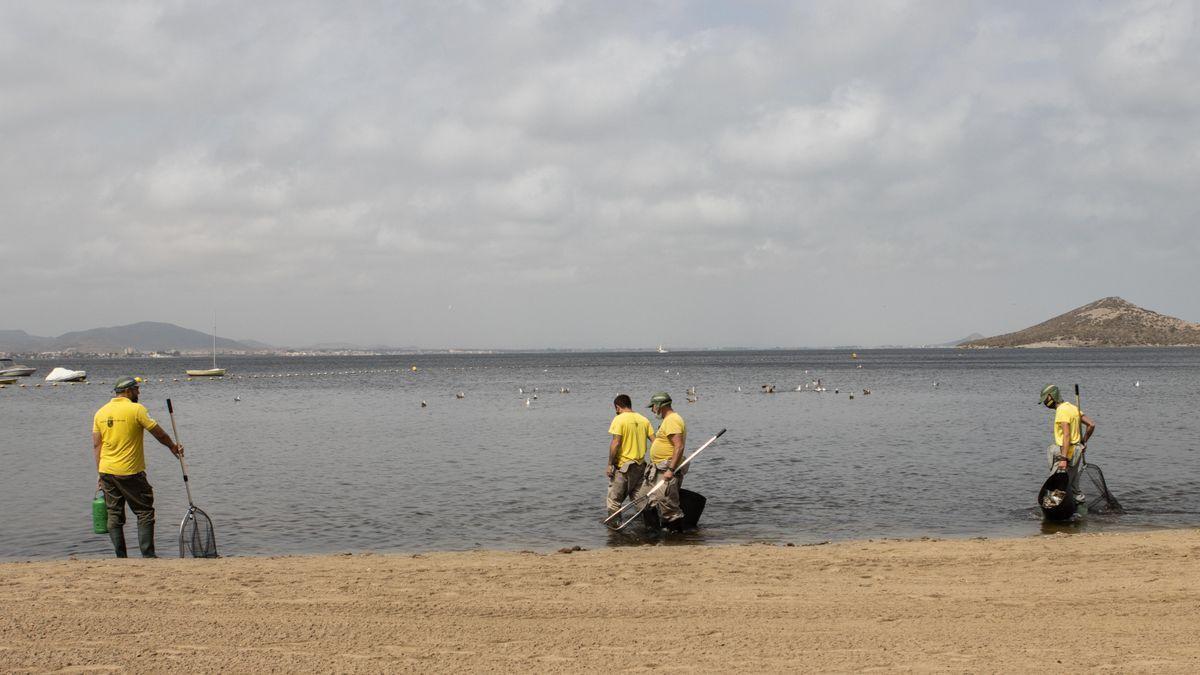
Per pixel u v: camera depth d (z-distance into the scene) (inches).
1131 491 652.7
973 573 365.7
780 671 237.6
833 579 355.9
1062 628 280.4
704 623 288.7
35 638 266.4
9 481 746.2
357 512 591.8
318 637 270.4
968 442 998.4
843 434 1105.4
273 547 489.7
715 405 1728.6
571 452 938.1
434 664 243.8
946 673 235.3
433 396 2198.6
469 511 593.3
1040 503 554.6
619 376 3683.6
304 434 1180.5
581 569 376.2
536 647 260.4
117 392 444.1
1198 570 366.6
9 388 2967.5
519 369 4968.0
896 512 579.5
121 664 241.6
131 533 529.0
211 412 1669.5
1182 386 2388.0
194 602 315.9
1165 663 241.4
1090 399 1812.3
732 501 619.8
